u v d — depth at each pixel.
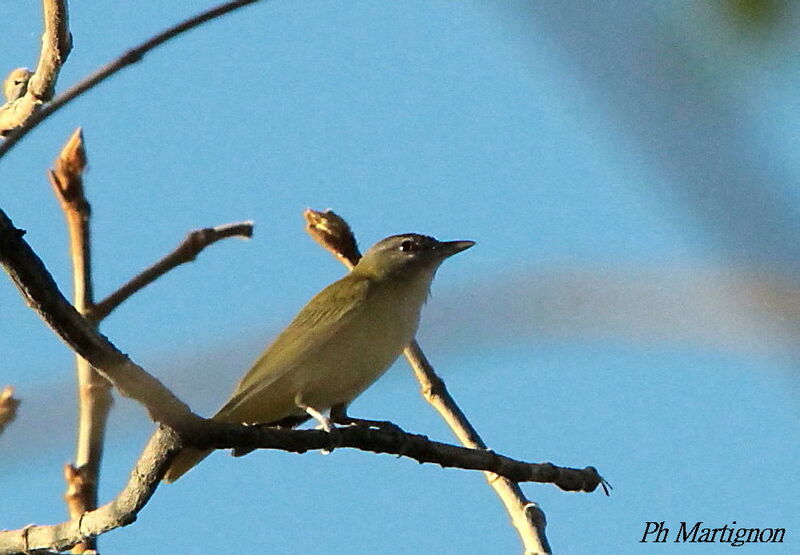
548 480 9.43
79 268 8.98
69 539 7.89
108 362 6.43
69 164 9.06
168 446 7.47
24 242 5.97
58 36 9.67
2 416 6.69
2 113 10.07
